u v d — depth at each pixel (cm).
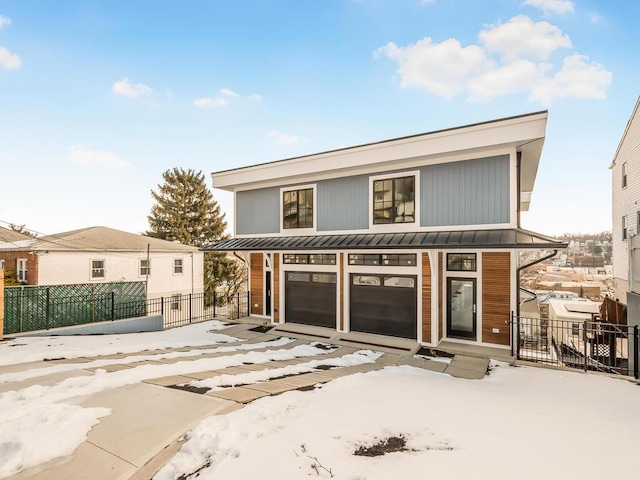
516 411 470
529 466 289
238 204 1525
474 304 1092
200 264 2600
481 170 1017
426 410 450
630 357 890
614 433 392
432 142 1036
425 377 722
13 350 845
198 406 458
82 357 815
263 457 299
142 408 450
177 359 825
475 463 294
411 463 295
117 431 379
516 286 1017
